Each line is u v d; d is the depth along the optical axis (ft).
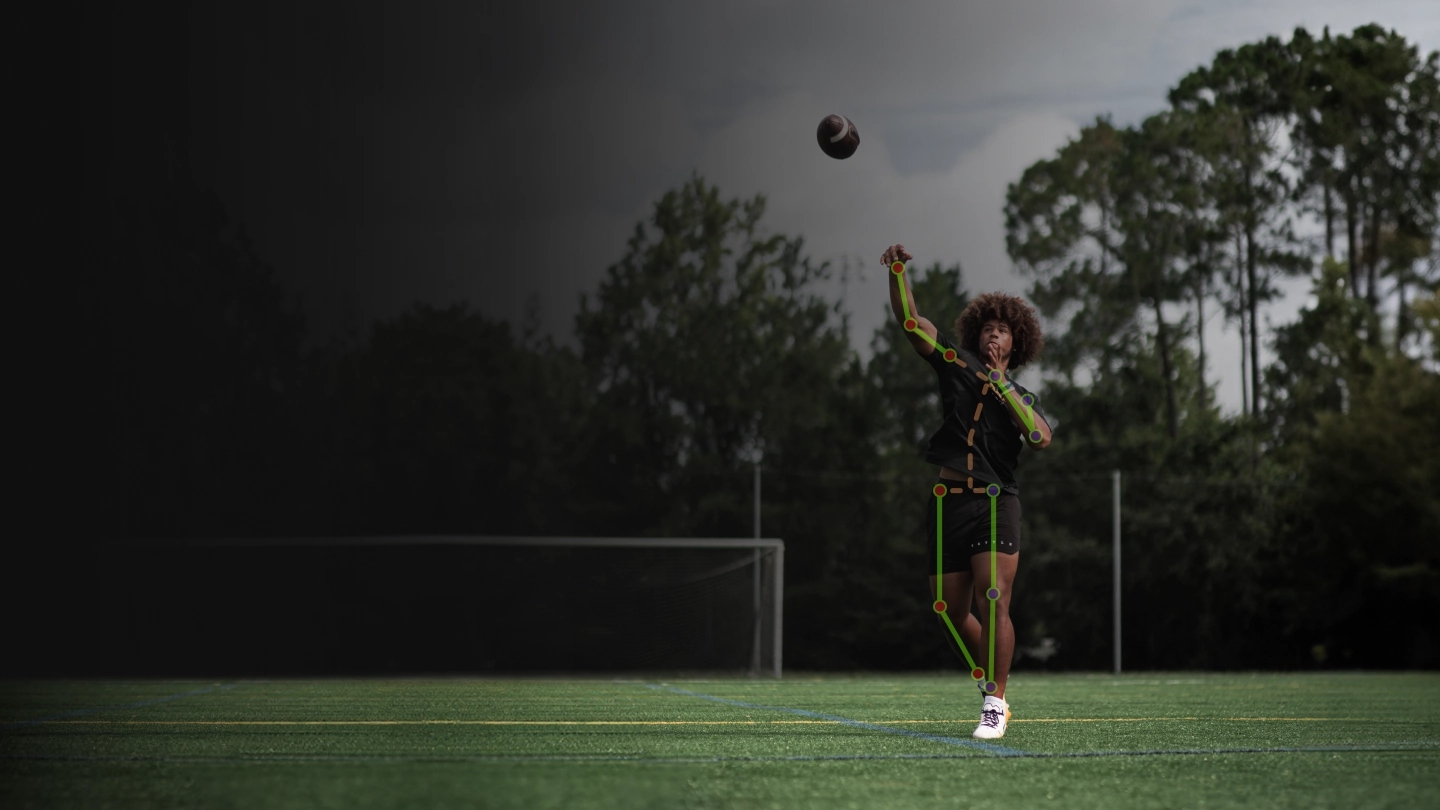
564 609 86.22
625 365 113.91
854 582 104.27
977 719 18.45
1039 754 12.34
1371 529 84.94
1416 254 104.42
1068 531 99.91
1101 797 9.46
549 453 104.94
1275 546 92.48
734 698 25.68
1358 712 20.71
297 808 8.71
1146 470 101.50
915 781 10.21
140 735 14.79
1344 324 97.40
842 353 115.65
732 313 115.03
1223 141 107.65
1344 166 107.45
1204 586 94.07
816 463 108.47
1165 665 96.07
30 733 15.15
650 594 84.07
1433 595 82.74
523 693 27.78
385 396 100.37
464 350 103.35
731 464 110.22
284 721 17.44
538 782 9.96
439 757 11.94
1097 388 110.22
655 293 114.83
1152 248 109.19
